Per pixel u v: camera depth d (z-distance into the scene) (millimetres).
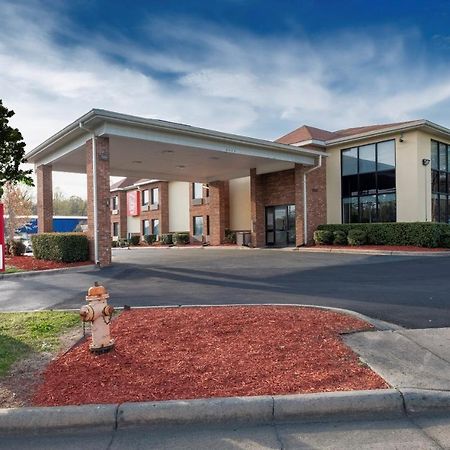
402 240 17984
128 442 3020
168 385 3693
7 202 23906
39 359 4426
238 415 3301
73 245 14266
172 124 14664
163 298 8211
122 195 39625
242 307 6828
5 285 10727
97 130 13969
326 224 21500
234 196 27875
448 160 21250
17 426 3229
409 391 3467
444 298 7566
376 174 20281
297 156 20312
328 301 7477
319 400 3361
